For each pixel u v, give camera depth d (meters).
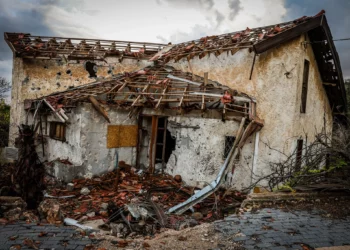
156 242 4.25
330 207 5.68
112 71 12.40
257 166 8.48
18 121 11.38
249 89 8.95
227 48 9.14
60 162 8.91
